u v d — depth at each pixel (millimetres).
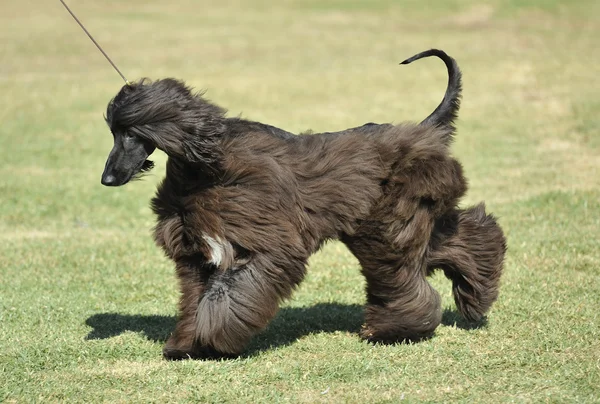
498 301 11078
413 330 9633
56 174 19609
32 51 34812
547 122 23109
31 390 8312
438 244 9930
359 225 9422
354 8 43281
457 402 7820
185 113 8438
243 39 36656
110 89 28594
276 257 8781
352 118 24359
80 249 14203
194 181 8883
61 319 10766
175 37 37281
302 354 9383
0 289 12078
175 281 12570
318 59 32531
